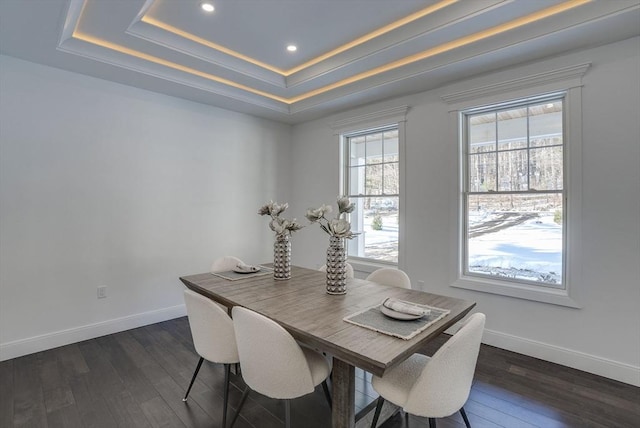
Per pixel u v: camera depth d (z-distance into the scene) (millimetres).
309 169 4777
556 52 2635
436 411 1426
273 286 2359
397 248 3867
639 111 2363
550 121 2832
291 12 2514
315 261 4695
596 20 2176
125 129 3432
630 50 2395
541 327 2791
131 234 3484
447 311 1803
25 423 1970
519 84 2854
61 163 3045
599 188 2521
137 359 2793
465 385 1492
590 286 2561
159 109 3676
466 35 2621
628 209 2410
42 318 2951
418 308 1682
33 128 2896
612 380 2445
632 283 2396
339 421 1597
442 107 3369
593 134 2541
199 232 4020
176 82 3369
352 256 4320
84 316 3184
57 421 1988
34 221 2910
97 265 3262
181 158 3857
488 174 3174
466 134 3299
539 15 2328
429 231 3463
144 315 3572
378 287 2332
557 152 2793
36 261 2924
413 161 3592
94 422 1982
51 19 2281
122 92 3406
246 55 3242
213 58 3180
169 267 3768
